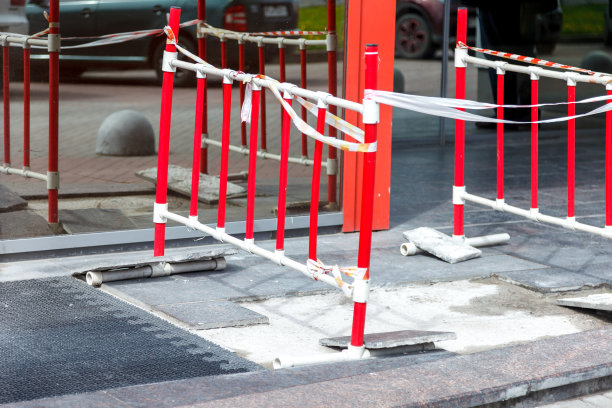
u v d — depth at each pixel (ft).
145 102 21.77
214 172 22.90
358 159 24.57
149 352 15.15
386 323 17.69
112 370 14.29
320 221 24.32
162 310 17.44
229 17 22.07
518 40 43.42
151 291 18.67
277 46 22.75
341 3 23.25
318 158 15.33
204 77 18.67
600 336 15.60
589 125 47.34
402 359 14.78
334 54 23.39
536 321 18.03
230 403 12.23
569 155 19.70
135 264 19.36
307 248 22.85
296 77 23.11
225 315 17.31
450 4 40.70
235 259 21.66
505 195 30.45
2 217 20.66
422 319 17.99
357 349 14.97
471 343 16.57
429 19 40.50
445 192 30.91
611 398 14.16
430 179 33.19
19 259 20.88
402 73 40.32
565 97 45.73
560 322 18.01
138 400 12.26
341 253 22.31
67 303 17.65
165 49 20.74
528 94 44.50
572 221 19.92
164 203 19.81
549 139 44.16
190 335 16.10
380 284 19.88
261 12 22.43
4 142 20.47
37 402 12.04
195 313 17.34
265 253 16.96
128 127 21.67
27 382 13.69
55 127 20.94
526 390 13.43
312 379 13.53
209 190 22.85
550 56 44.70
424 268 21.26
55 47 20.59
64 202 21.30
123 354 15.02
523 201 29.45
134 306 17.65
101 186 21.66
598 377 14.25
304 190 24.08
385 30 23.90
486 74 42.80
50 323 16.47
